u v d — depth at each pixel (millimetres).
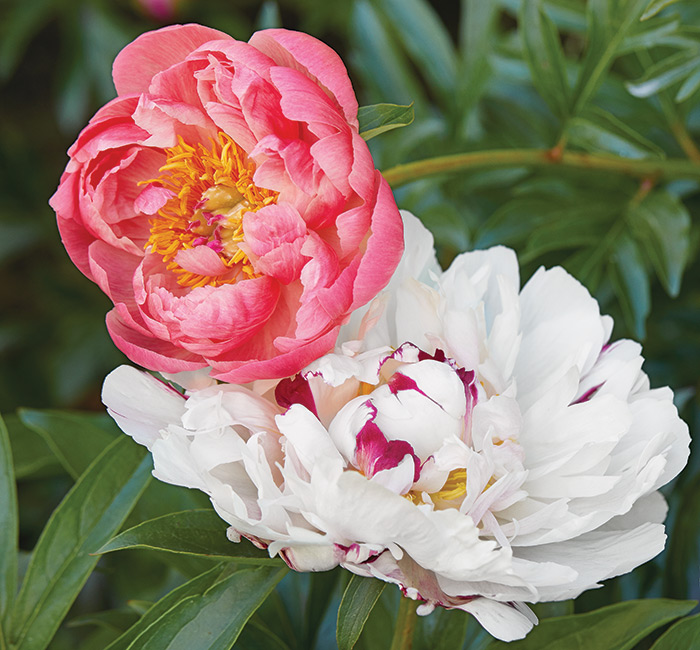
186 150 1086
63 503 1121
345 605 1043
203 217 1088
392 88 1340
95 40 1742
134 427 1078
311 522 1030
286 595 1213
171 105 1073
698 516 1203
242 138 1073
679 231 1232
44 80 2090
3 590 1124
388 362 1074
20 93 2072
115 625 1196
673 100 1282
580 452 1066
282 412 1071
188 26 1072
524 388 1104
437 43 1333
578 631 1115
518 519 1067
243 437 1076
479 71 1312
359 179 1054
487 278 1112
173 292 1099
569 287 1115
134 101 1083
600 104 1298
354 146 1054
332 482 1011
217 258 1082
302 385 1063
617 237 1241
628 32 1202
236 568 1082
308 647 1186
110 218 1098
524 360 1107
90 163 1086
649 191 1252
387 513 1010
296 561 1043
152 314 1079
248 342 1087
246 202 1085
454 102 1326
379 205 1053
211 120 1080
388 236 1055
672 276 1225
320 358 1060
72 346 1660
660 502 1091
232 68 1068
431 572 1051
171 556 1183
